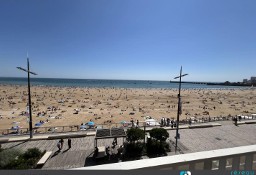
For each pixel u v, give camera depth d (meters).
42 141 17.16
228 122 24.97
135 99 70.62
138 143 15.26
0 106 48.81
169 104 58.56
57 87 125.88
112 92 99.06
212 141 17.75
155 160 2.53
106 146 16.00
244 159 2.88
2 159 10.82
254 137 19.00
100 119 36.00
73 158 13.84
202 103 62.31
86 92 95.12
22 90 95.75
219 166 2.72
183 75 16.44
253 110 49.88
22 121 33.47
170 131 20.72
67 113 41.16
